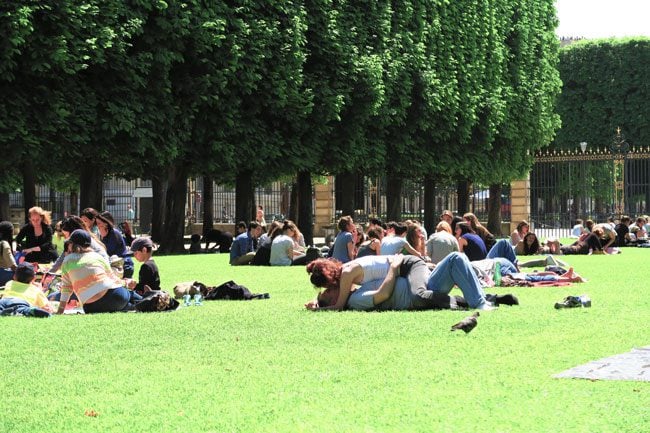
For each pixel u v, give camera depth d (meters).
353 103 51.84
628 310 19.48
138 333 16.45
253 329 16.80
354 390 11.23
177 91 43.66
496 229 77.00
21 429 9.66
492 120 65.44
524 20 71.69
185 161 47.22
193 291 22.70
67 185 72.81
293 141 48.97
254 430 9.46
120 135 41.84
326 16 49.75
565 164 92.12
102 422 9.91
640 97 100.12
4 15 35.62
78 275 19.89
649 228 60.94
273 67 46.88
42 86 38.22
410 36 57.62
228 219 85.88
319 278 19.62
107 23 39.19
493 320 17.48
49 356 14.07
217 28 43.00
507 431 9.27
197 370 12.73
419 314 18.38
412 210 82.62
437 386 11.38
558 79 78.88
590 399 10.52
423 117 57.88
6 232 27.89
